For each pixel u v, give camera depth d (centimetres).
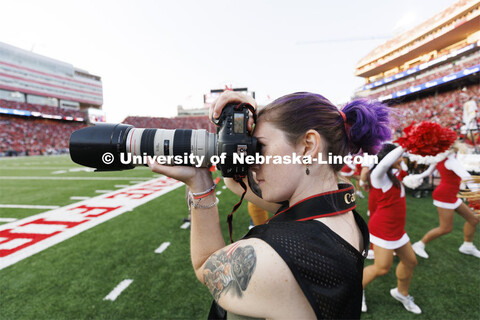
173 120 4525
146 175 1021
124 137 67
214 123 67
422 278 235
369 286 227
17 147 2919
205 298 216
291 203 57
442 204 259
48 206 528
